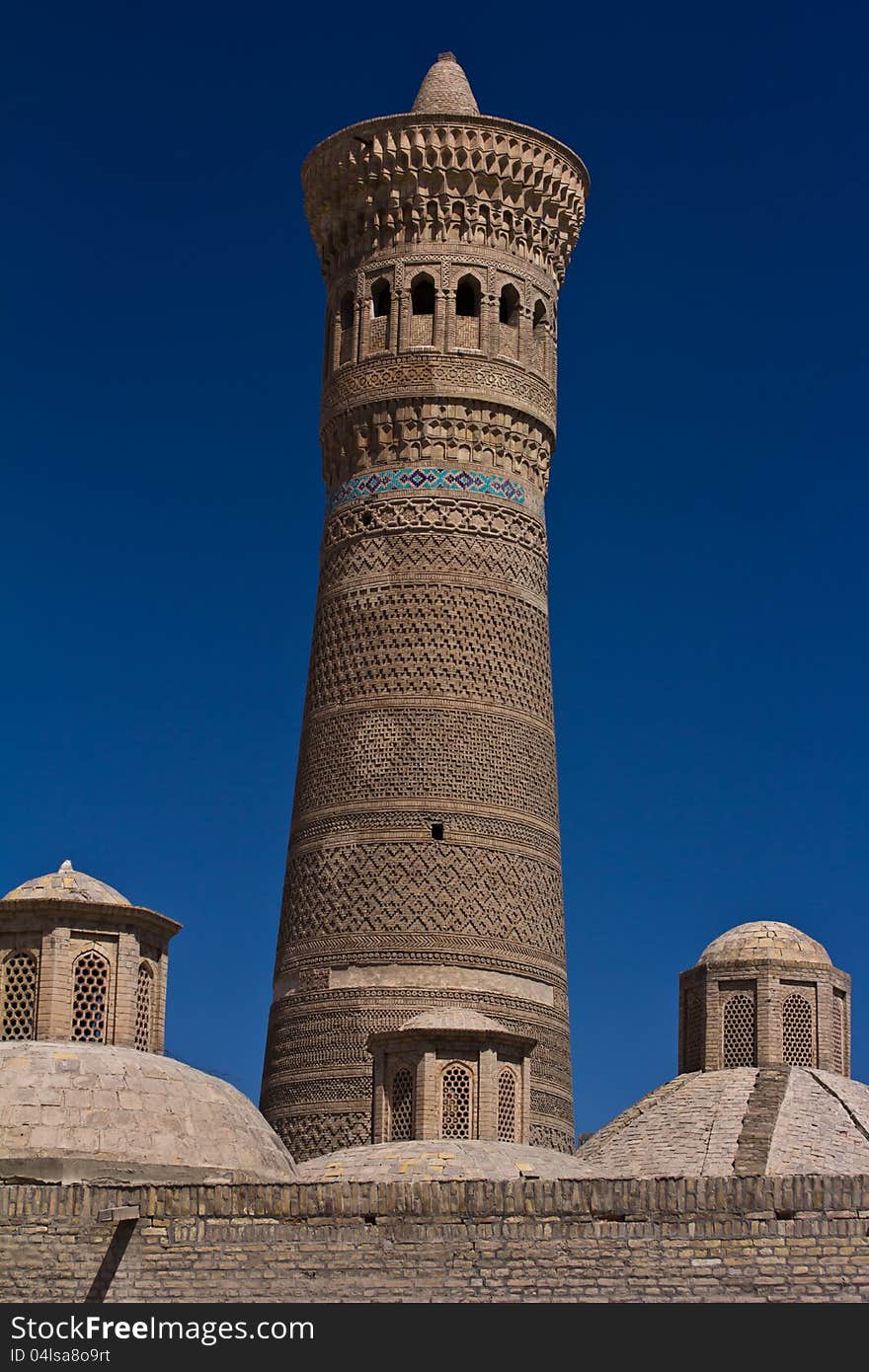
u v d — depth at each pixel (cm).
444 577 7119
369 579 7162
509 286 7381
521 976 6869
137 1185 4931
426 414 7225
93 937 5309
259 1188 4884
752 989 6362
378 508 7206
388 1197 4819
